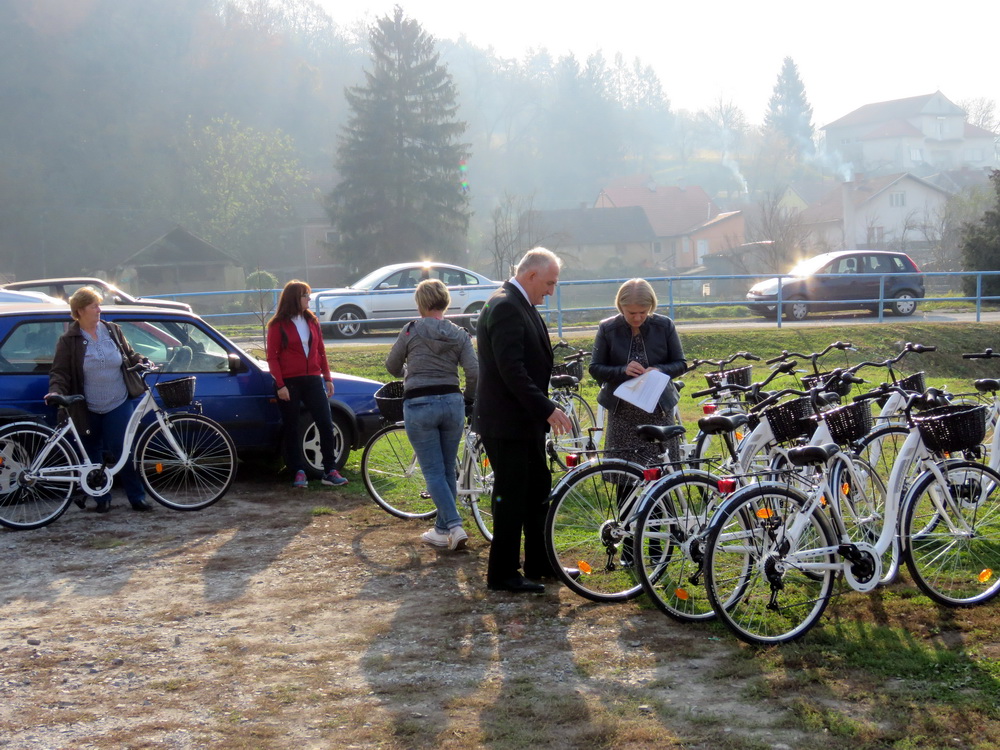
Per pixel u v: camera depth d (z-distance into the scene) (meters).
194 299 47.47
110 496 7.66
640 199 85.62
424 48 55.25
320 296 20.61
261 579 5.84
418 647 4.71
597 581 5.50
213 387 8.29
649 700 4.03
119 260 60.34
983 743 3.58
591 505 5.46
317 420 8.27
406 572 5.95
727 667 4.33
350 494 8.13
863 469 5.34
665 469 5.17
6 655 4.67
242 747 3.71
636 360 5.80
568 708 3.98
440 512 6.32
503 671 4.40
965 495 5.18
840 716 3.82
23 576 5.94
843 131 125.75
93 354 7.30
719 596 4.69
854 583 4.79
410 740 3.74
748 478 5.45
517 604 5.32
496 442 5.46
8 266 62.03
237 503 7.84
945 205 59.47
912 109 121.25
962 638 4.60
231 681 4.34
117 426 7.43
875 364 6.87
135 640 4.86
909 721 3.77
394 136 54.62
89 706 4.11
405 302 21.02
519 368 5.26
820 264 23.70
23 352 7.66
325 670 4.45
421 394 6.18
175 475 7.80
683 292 50.16
